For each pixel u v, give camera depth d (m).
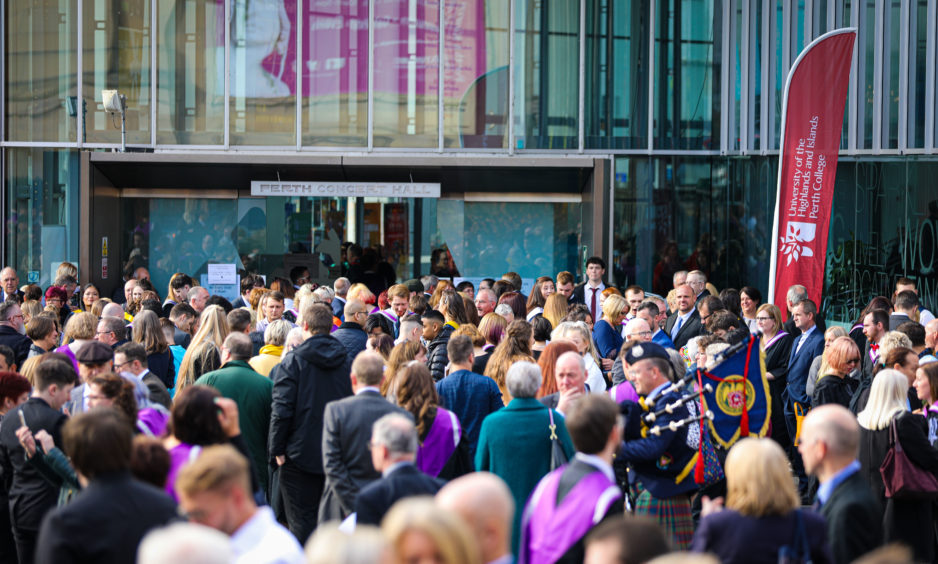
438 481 7.20
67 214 27.36
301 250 27.45
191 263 27.56
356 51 27.36
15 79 27.12
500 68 27.56
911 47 26.33
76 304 21.00
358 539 3.59
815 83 17.92
